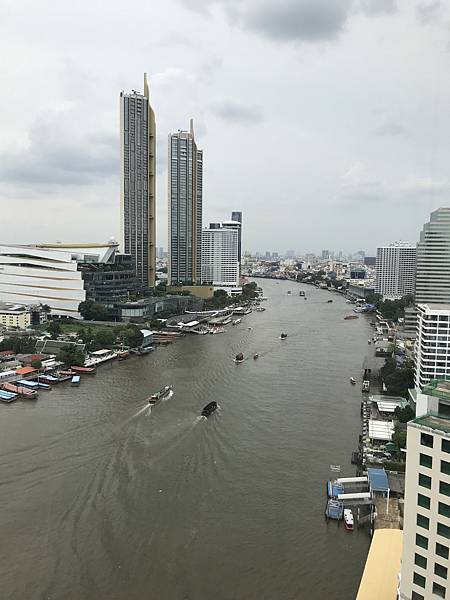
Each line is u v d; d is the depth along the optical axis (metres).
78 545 100.88
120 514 111.56
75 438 151.00
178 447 146.00
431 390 70.56
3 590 88.62
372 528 107.25
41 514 110.94
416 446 66.38
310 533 106.19
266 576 93.19
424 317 186.00
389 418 172.75
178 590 89.31
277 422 168.38
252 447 147.38
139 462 136.00
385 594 80.12
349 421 171.00
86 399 190.25
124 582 91.00
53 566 94.81
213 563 96.44
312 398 196.00
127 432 156.50
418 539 67.56
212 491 121.94
